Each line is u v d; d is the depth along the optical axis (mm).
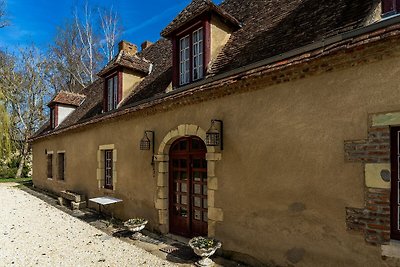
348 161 3518
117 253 5500
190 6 6777
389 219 3180
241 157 4820
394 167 3285
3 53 22734
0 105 18812
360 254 3371
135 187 7562
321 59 3643
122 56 9367
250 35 5895
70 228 7434
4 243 6156
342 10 4273
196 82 5801
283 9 5762
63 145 12477
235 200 4895
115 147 8492
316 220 3791
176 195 6633
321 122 3799
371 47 3227
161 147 6691
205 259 4773
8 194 13648
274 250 4270
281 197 4203
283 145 4219
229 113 5070
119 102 9039
